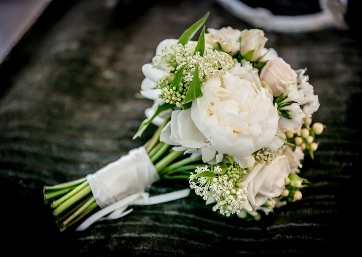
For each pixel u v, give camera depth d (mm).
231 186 399
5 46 1007
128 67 709
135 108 632
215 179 399
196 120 387
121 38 769
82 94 644
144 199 507
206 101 385
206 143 402
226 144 380
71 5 869
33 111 599
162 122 495
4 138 559
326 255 451
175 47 424
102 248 459
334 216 488
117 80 680
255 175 415
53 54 709
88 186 488
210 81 393
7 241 472
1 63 712
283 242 464
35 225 492
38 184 518
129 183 493
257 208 436
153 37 779
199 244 461
